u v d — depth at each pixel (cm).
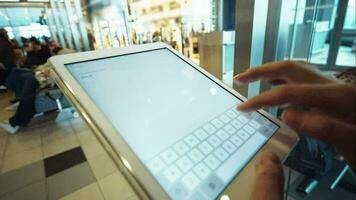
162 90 48
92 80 42
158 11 399
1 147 235
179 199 30
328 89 22
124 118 38
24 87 267
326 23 293
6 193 165
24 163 202
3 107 368
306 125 22
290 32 114
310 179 115
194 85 53
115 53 51
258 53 101
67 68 42
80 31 445
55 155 210
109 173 176
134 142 35
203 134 41
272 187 26
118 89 43
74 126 271
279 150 42
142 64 52
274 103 26
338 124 21
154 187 29
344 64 319
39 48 427
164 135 38
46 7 613
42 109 275
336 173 119
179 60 59
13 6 623
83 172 180
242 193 34
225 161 38
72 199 153
